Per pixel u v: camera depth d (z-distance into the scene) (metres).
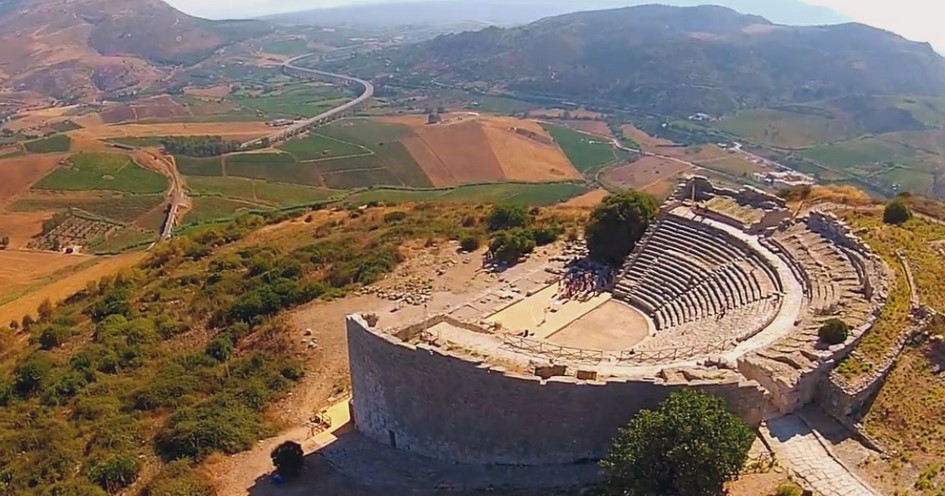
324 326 59.47
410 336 41.53
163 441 44.00
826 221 52.38
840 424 34.28
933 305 40.56
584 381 34.81
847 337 37.34
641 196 65.25
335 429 44.09
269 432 44.84
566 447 35.91
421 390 38.47
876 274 43.75
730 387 33.62
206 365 56.16
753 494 29.97
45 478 43.28
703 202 62.50
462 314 54.66
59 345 66.62
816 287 45.00
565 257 67.25
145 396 51.03
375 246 78.88
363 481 37.72
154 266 91.75
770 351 37.31
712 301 50.44
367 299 64.50
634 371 36.81
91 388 54.41
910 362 36.50
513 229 76.50
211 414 46.03
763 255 51.16
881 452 32.16
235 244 95.94
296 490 37.78
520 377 35.44
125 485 40.81
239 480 39.56
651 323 53.03
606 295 58.19
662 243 59.66
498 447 37.12
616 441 31.06
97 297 82.56
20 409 53.91
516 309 55.97
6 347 72.88
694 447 28.50
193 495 37.59
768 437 33.47
